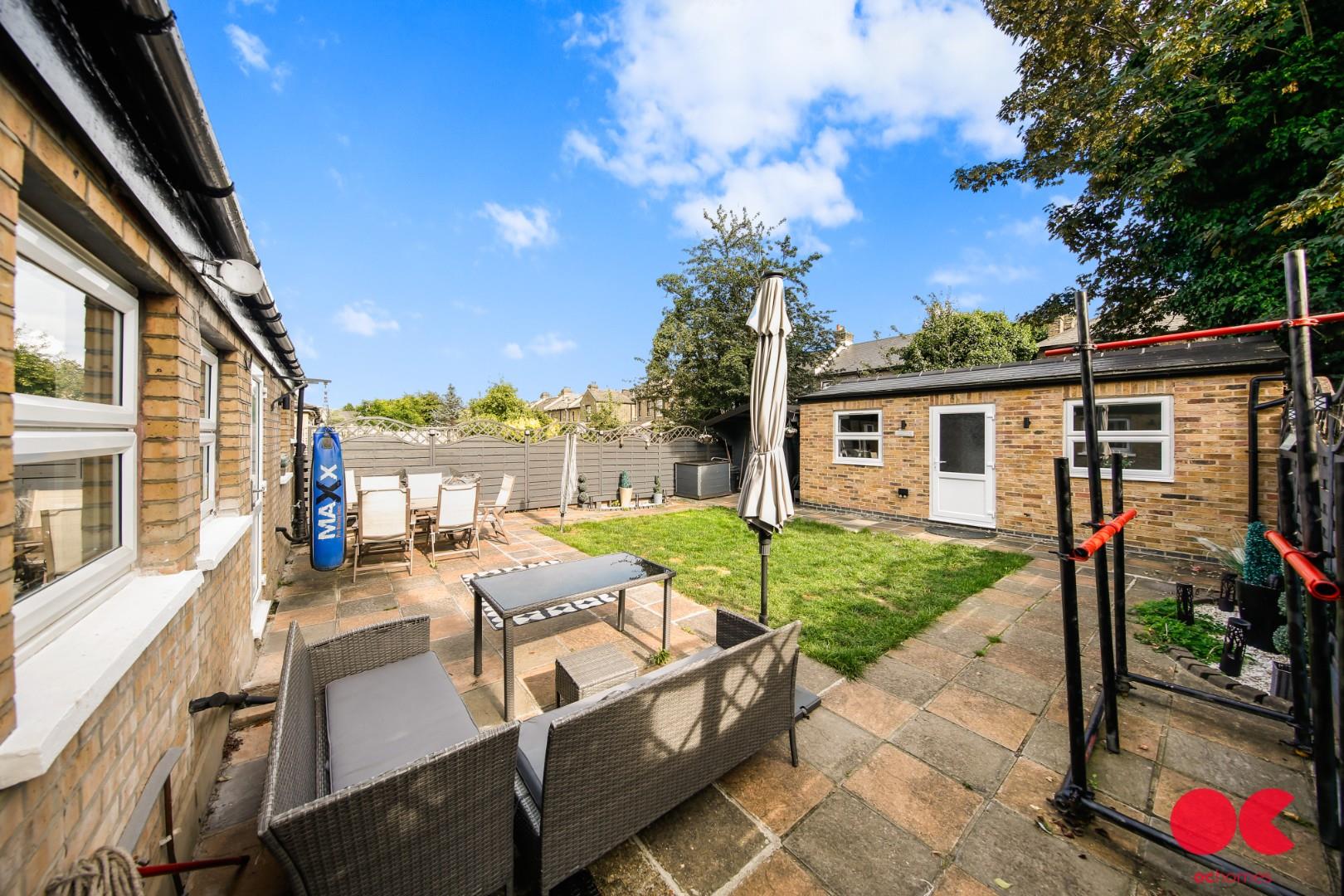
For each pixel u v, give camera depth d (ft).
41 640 4.72
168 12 4.01
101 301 5.85
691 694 6.68
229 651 9.80
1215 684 11.06
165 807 5.93
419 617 9.14
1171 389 21.49
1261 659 12.23
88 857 3.99
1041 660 12.40
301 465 21.52
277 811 4.34
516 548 24.54
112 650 4.71
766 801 7.72
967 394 27.94
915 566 20.49
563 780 5.39
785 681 8.25
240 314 10.98
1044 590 17.75
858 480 33.24
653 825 7.26
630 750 6.01
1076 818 7.41
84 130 4.33
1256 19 23.04
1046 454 25.08
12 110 3.61
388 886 4.75
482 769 5.18
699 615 15.40
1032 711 10.24
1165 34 24.16
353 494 25.25
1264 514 19.45
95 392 5.98
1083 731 7.36
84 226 4.99
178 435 7.01
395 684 8.11
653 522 31.19
